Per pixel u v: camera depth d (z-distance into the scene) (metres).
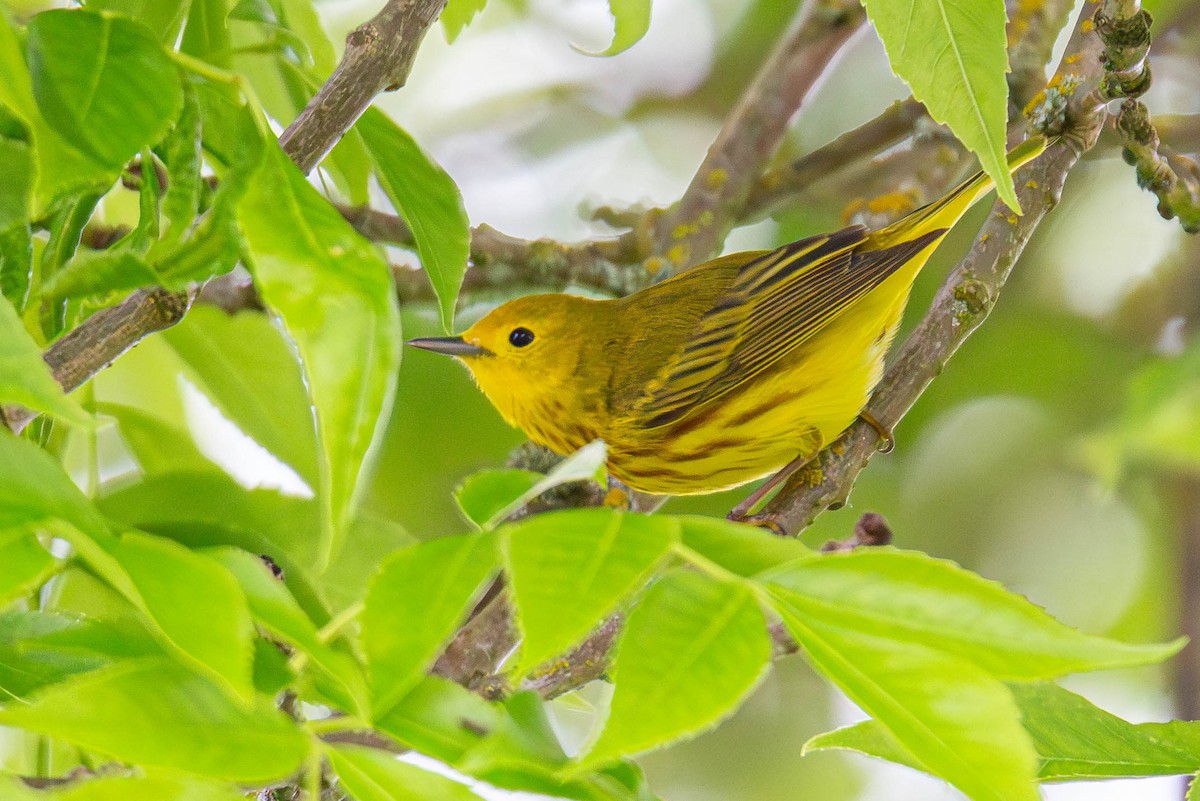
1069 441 14.34
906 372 9.80
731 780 14.85
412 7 6.11
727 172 12.91
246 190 4.02
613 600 3.54
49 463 3.59
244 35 8.27
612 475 12.16
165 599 3.42
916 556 3.85
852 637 3.79
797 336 10.25
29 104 4.09
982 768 3.76
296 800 5.41
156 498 6.82
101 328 5.36
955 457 14.80
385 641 3.73
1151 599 14.48
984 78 4.99
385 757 3.73
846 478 9.86
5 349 3.41
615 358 11.54
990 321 14.65
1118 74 8.73
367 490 13.49
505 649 7.91
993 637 3.78
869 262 10.21
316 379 3.83
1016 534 14.66
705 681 3.65
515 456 12.26
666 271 12.55
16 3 6.58
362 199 7.97
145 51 4.26
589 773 4.05
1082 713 5.64
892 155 13.98
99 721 3.27
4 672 4.85
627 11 7.64
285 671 3.90
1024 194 9.67
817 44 13.00
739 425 10.95
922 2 4.99
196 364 8.56
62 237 5.34
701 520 3.99
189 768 3.34
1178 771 5.52
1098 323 14.52
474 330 11.81
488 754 3.76
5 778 3.22
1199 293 13.93
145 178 4.80
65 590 5.79
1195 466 9.17
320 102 5.92
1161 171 9.04
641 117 16.42
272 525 7.12
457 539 3.82
